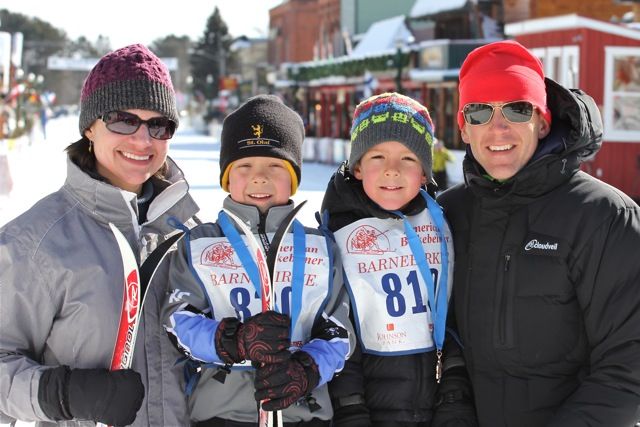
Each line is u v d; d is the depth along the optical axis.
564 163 2.61
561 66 14.48
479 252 2.76
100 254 2.39
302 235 2.78
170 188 2.66
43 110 42.22
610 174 14.14
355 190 3.01
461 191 3.04
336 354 2.53
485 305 2.71
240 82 57.47
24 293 2.30
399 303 2.86
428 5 27.58
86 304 2.35
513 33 15.71
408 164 2.92
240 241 2.67
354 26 41.81
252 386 2.61
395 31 30.34
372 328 2.87
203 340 2.44
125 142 2.49
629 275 2.47
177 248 2.71
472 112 2.74
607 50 13.97
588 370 2.63
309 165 27.80
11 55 32.97
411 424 2.83
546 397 2.62
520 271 2.62
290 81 34.31
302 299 2.68
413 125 2.91
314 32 51.84
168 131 2.59
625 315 2.46
